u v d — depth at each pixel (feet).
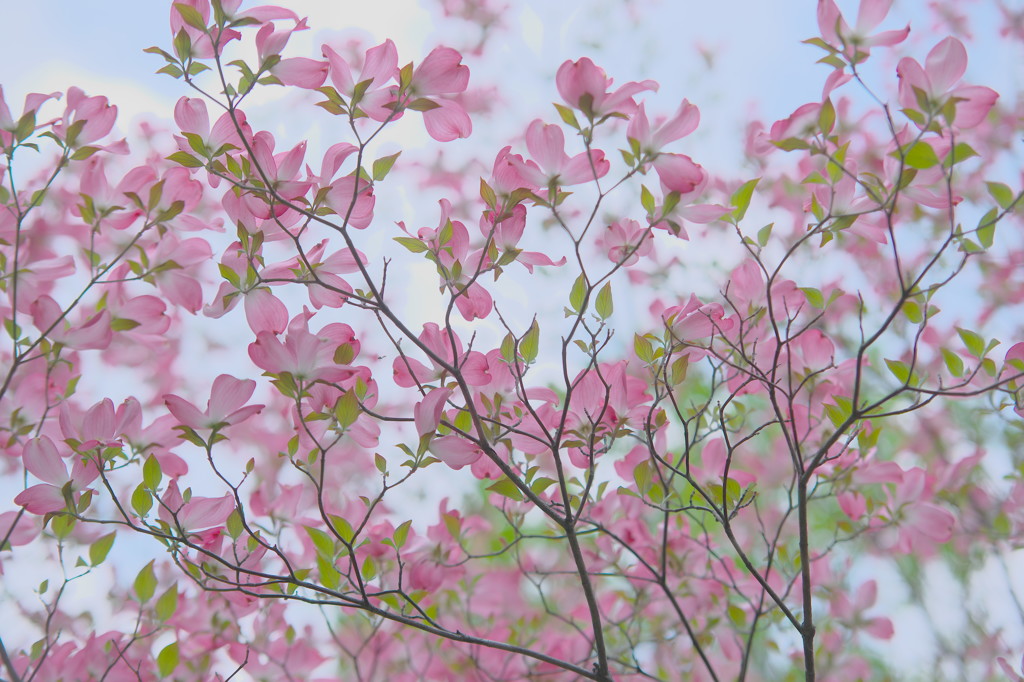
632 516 7.41
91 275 6.56
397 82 6.04
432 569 7.16
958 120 5.88
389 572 7.20
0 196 6.62
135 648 7.28
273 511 7.13
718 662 9.05
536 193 6.18
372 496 7.82
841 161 6.10
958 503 7.79
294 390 6.02
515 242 6.21
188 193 6.67
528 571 8.11
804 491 6.36
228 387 6.01
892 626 7.75
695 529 7.67
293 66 6.00
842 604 7.80
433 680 7.99
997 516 7.77
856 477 7.07
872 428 7.19
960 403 8.20
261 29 6.00
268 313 6.22
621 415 6.51
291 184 6.12
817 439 7.16
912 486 7.21
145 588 6.75
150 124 7.75
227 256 6.24
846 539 7.23
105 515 7.31
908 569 8.84
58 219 7.33
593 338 6.22
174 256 6.74
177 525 6.15
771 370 6.46
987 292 8.32
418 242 6.20
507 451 6.49
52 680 6.84
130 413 6.39
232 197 6.23
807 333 6.88
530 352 6.33
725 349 6.73
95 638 6.97
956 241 6.00
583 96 5.94
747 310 6.70
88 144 6.49
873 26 5.92
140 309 6.67
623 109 5.98
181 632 7.41
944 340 8.11
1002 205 5.95
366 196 6.18
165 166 7.69
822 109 6.01
